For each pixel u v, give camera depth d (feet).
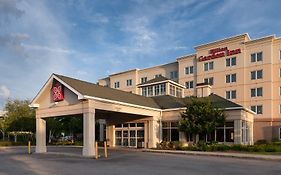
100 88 96.27
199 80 180.96
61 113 85.97
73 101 82.94
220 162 59.93
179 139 105.29
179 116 106.32
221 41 173.58
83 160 65.62
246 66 163.32
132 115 113.50
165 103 118.21
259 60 159.33
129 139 114.32
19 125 166.61
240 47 166.30
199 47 183.42
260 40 159.02
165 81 129.29
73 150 101.14
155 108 108.17
